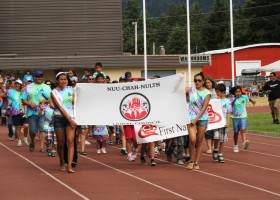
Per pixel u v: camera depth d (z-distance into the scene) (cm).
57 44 5253
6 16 5206
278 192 1183
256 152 1881
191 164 1496
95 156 1783
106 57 4972
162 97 1525
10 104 2094
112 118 1520
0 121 3088
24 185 1270
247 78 6194
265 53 7088
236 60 6994
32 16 5231
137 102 1527
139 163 1619
